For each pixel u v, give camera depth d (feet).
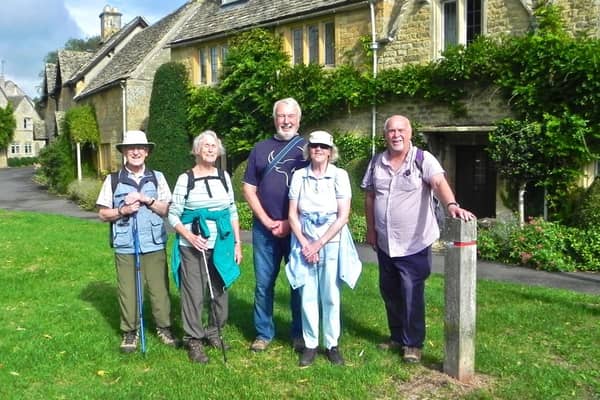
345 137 47.62
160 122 64.64
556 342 17.06
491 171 42.32
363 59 47.83
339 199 15.07
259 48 54.44
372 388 13.97
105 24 121.29
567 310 20.35
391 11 46.85
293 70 51.19
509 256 31.99
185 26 69.97
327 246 15.08
